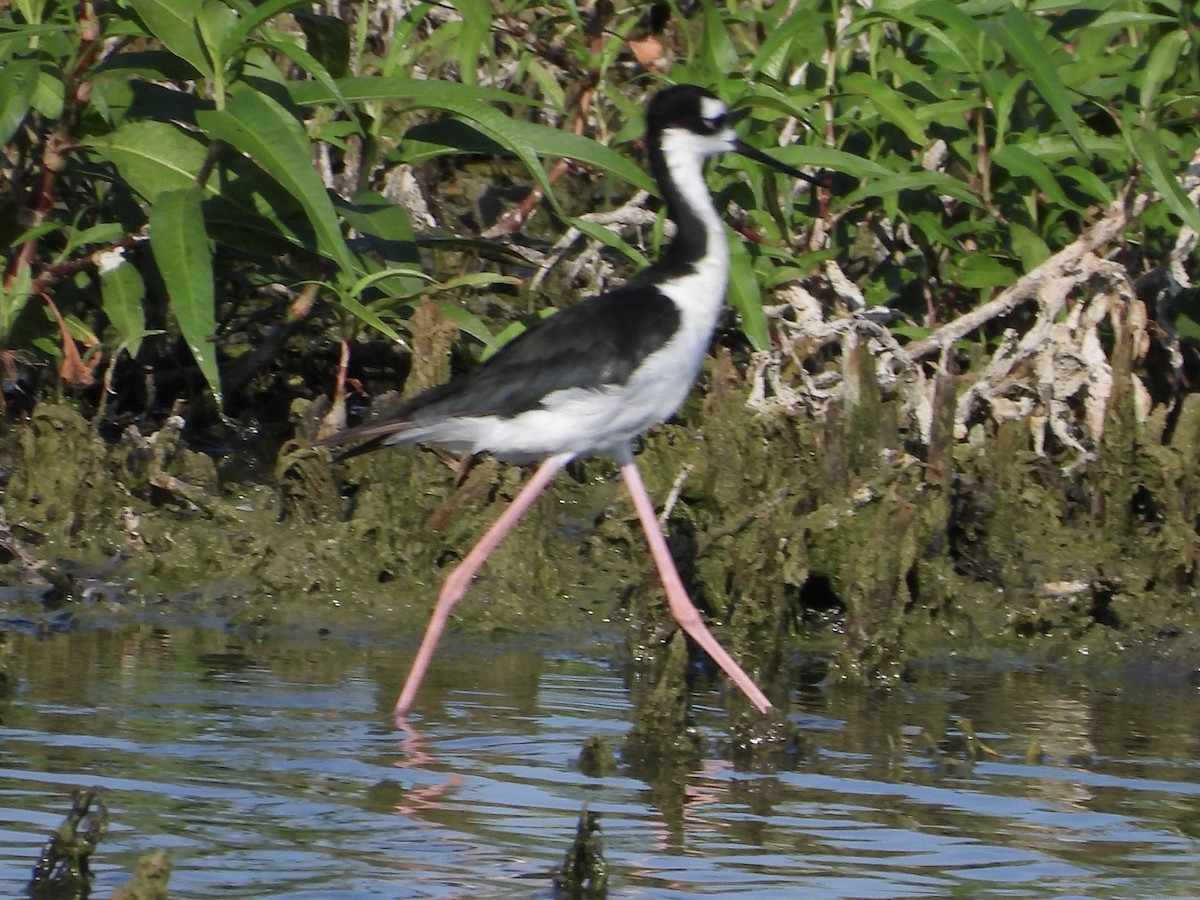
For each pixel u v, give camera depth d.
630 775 7.74
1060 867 6.64
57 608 10.49
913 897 6.27
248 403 13.01
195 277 10.68
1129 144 12.00
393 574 11.02
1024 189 13.13
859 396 11.42
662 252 13.50
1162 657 10.66
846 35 12.80
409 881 6.26
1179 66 13.53
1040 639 10.79
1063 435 12.15
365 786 7.38
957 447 11.85
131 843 6.54
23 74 10.46
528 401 9.49
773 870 6.52
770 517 10.57
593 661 10.13
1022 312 13.21
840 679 9.91
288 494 11.59
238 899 6.03
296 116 11.82
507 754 7.97
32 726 7.99
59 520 11.20
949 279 13.21
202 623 10.47
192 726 8.16
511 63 15.73
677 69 13.27
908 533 10.02
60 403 11.84
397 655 10.02
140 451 11.65
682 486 11.52
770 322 12.69
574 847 6.24
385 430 9.43
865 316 12.49
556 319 9.73
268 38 11.38
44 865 6.07
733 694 9.50
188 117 11.57
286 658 9.73
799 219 13.20
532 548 11.11
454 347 12.41
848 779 7.79
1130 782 7.86
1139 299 12.89
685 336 9.84
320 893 6.11
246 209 11.44
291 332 12.48
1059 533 11.60
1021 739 8.63
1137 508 11.72
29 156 11.93
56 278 11.50
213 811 6.94
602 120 14.59
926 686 9.87
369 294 12.16
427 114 14.20
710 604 10.64
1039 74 12.16
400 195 13.87
